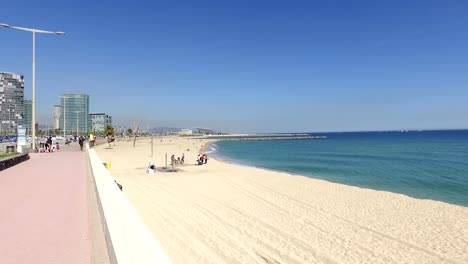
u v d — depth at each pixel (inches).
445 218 576.1
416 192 948.6
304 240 443.8
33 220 219.5
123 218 142.4
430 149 2896.2
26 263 148.1
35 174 463.8
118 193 212.1
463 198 860.0
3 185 364.8
